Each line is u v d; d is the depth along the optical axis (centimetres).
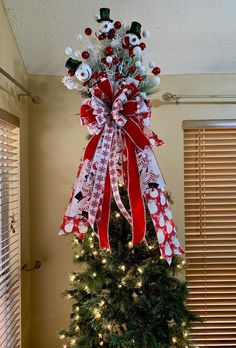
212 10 157
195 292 196
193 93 193
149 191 129
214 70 191
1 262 154
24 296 184
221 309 196
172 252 131
